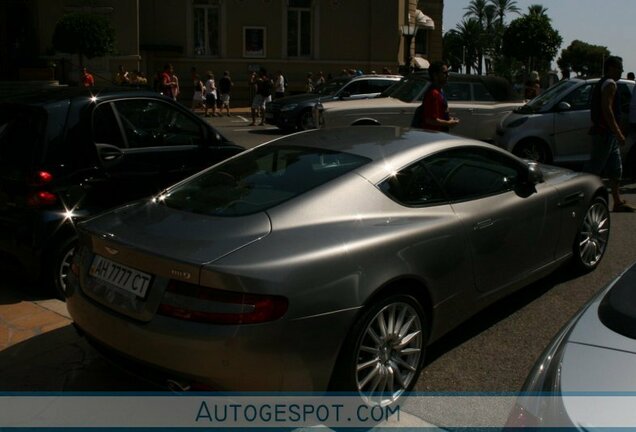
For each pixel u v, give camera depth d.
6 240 5.25
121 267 3.54
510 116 11.70
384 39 28.48
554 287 5.70
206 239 3.41
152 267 3.34
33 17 24.56
